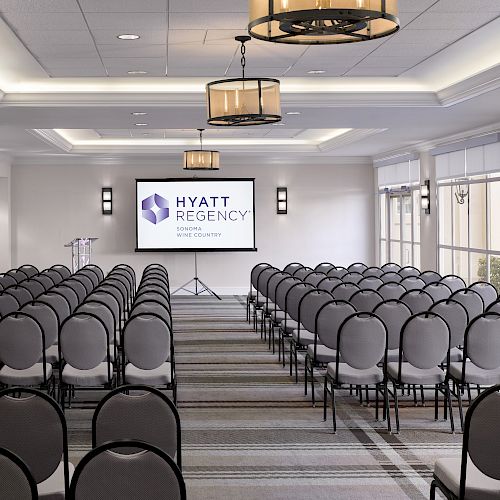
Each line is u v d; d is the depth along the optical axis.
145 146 16.70
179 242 17.44
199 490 4.89
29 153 16.56
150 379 6.30
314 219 18.22
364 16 2.99
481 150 12.29
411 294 8.18
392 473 5.21
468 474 3.89
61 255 17.81
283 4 3.01
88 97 9.41
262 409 7.02
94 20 6.17
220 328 12.27
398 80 9.27
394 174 16.88
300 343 8.02
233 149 16.94
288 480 5.08
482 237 12.48
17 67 8.15
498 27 6.59
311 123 11.52
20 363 6.39
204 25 6.38
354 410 6.95
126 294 10.26
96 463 2.89
